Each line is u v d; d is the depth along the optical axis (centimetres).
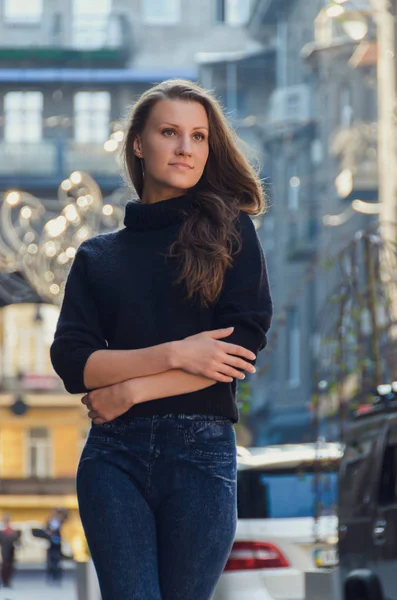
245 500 1187
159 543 397
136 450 397
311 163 4903
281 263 4934
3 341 5166
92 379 402
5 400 5056
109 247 418
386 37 2430
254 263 409
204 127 423
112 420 401
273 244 4984
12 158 5275
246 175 431
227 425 403
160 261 409
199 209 414
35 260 1875
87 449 404
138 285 409
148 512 396
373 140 4500
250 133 5147
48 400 5047
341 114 4662
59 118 5328
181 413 396
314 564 1156
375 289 1285
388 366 1242
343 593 985
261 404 4950
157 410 396
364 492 956
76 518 4669
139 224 415
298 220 4897
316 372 1227
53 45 5422
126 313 407
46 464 5034
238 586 1158
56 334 416
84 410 2066
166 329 404
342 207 4653
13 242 1939
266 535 1167
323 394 1220
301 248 4819
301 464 1191
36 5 5456
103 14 5441
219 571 400
